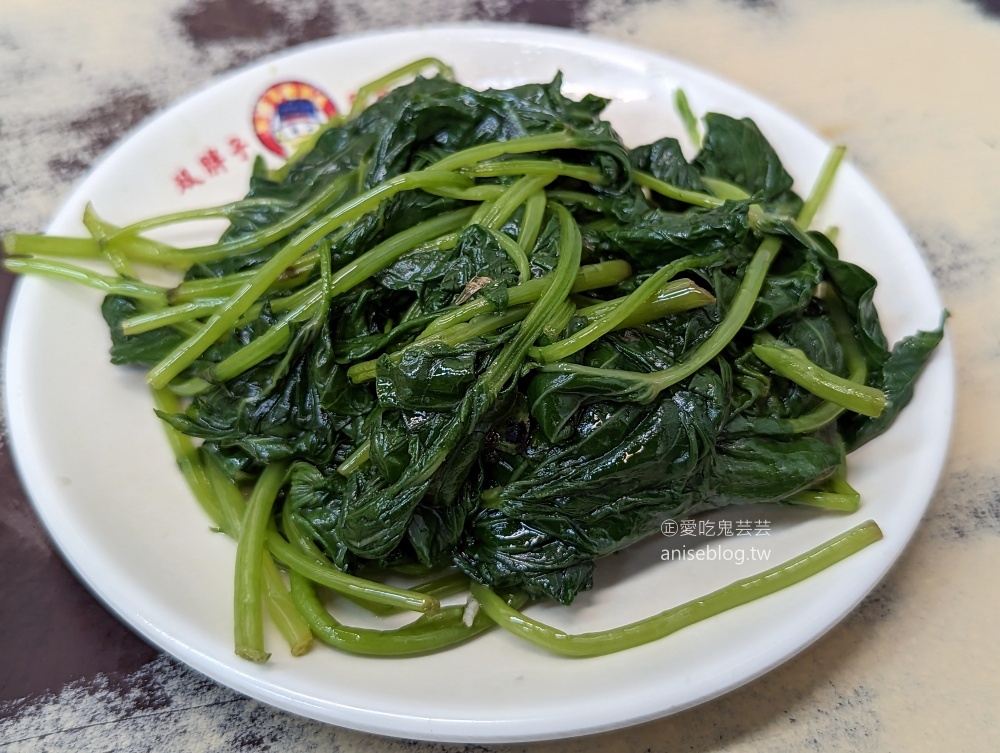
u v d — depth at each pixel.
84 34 0.31
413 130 0.22
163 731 0.18
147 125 0.24
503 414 0.18
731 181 0.25
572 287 0.19
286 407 0.19
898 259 0.22
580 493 0.18
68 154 0.28
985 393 0.24
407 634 0.17
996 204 0.28
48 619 0.19
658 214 0.21
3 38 0.31
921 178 0.29
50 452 0.18
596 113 0.25
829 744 0.18
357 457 0.19
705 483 0.19
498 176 0.21
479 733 0.15
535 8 0.33
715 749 0.18
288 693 0.16
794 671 0.19
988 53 0.32
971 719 0.18
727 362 0.20
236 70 0.28
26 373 0.19
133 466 0.19
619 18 0.33
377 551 0.18
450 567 0.20
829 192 0.24
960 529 0.21
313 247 0.21
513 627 0.18
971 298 0.26
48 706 0.18
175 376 0.20
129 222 0.23
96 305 0.21
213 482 0.20
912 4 0.34
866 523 0.18
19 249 0.21
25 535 0.20
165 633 0.16
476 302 0.18
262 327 0.20
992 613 0.20
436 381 0.17
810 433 0.20
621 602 0.19
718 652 0.16
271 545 0.19
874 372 0.21
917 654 0.19
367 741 0.18
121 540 0.18
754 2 0.34
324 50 0.26
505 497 0.18
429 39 0.27
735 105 0.25
